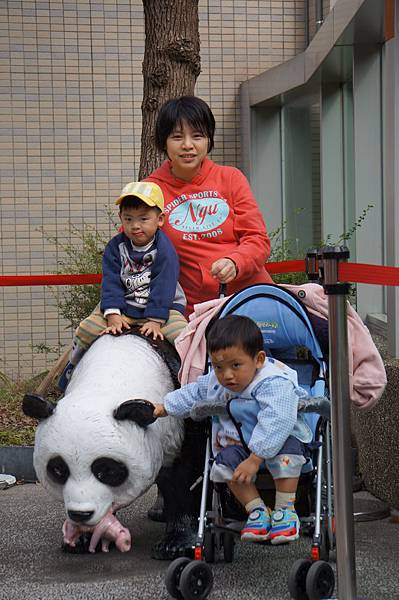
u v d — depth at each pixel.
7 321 11.75
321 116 10.30
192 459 4.58
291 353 4.66
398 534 5.11
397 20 6.52
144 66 8.15
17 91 11.57
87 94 11.66
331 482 4.34
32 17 11.52
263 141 12.09
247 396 4.04
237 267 4.69
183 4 7.99
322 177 10.34
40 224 11.70
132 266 4.77
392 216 6.68
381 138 8.80
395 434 5.67
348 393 3.73
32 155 11.64
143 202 4.66
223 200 5.03
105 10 11.62
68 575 4.41
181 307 4.84
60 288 11.66
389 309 6.62
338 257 3.68
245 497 4.01
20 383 10.56
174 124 4.96
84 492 4.04
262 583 4.23
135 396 4.27
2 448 7.09
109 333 4.66
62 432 4.04
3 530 5.32
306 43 11.97
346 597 3.71
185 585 3.86
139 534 5.19
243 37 11.95
